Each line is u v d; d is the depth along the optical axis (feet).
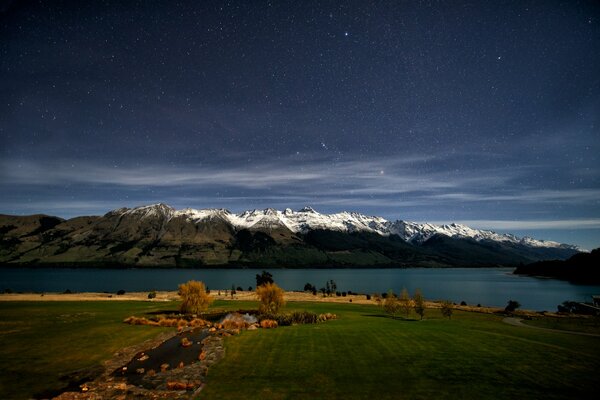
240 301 357.61
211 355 119.55
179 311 248.52
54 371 102.06
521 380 95.81
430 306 368.07
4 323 180.75
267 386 91.15
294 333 156.56
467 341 138.92
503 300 606.55
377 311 288.92
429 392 87.56
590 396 85.92
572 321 248.32
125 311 244.83
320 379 96.02
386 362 110.63
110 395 85.40
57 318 201.36
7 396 83.82
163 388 90.33
